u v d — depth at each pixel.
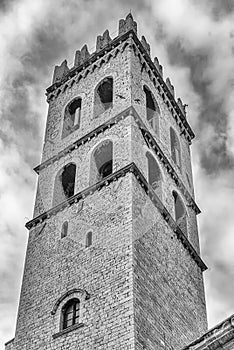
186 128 55.59
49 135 50.00
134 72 49.31
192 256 43.59
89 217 39.56
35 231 42.16
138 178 40.19
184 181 48.97
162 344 32.94
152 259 36.97
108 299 33.38
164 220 41.38
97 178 43.31
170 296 37.00
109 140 44.00
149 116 50.00
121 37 52.41
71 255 38.12
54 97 54.00
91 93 50.38
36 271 39.00
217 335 26.83
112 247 36.22
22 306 37.31
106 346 31.09
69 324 34.19
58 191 44.72
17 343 35.19
